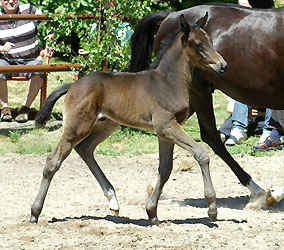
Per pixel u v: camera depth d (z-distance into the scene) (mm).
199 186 9258
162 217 7512
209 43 6727
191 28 6727
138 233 6699
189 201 8461
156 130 6836
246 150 11125
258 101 8328
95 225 6969
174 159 10602
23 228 6836
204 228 6941
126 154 10875
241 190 9102
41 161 10312
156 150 11164
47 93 15008
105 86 6965
